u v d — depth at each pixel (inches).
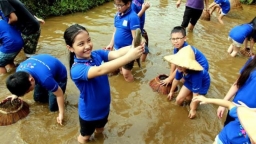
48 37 240.8
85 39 100.3
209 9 315.0
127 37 175.2
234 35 217.0
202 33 272.8
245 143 95.0
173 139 138.7
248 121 83.1
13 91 122.5
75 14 298.2
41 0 281.3
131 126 146.5
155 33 263.1
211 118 154.1
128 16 169.2
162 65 207.9
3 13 172.9
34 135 137.4
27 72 125.1
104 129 143.1
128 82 185.9
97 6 329.1
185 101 167.6
